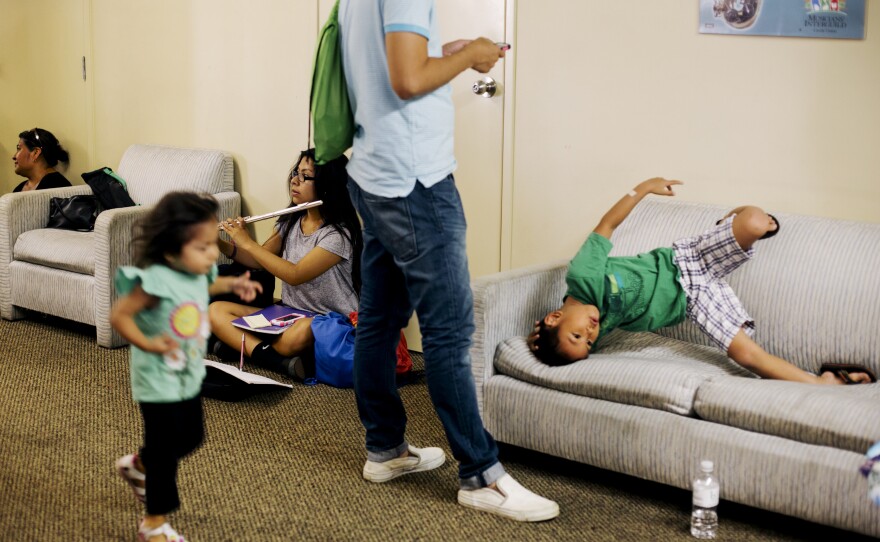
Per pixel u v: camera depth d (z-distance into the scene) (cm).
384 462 294
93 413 350
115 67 523
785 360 303
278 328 389
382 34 255
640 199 308
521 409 291
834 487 243
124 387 379
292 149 457
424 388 383
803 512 248
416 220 260
